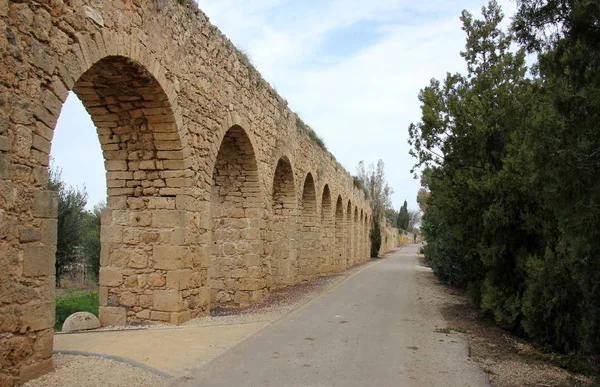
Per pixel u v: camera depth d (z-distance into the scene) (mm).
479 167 10703
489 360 7414
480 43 11789
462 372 6496
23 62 5285
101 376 5551
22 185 5262
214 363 6418
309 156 19641
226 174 13219
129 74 7820
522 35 5367
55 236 5652
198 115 9602
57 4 5805
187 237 9109
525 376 6656
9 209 5086
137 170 9094
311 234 20547
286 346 7605
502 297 9633
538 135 5406
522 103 10359
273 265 17297
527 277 9227
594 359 7176
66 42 5957
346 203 30250
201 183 9727
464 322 10555
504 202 9719
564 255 7852
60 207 18859
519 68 11211
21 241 5223
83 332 8180
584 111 4961
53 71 5719
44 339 5488
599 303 6727
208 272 10078
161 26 8227
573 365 7375
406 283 19047
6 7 5082
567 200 5250
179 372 5934
